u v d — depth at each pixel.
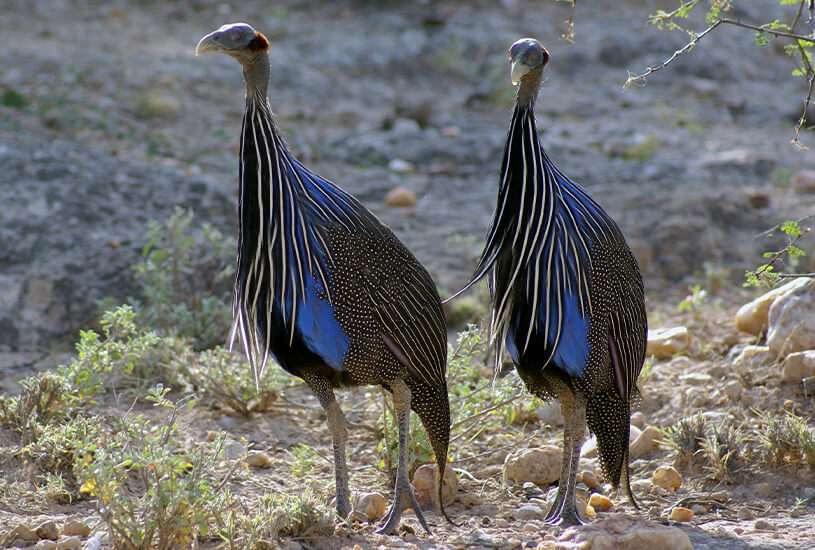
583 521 8.32
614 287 8.23
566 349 8.10
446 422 8.62
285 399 11.59
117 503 7.10
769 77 29.14
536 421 11.18
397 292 8.15
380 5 32.34
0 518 8.21
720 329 13.51
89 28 28.25
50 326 13.45
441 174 21.36
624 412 8.66
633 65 28.61
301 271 7.86
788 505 8.84
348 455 10.39
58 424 10.02
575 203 8.23
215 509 7.29
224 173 19.42
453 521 8.67
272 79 25.69
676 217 17.80
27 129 19.69
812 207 18.64
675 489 9.39
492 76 26.92
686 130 24.11
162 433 7.79
